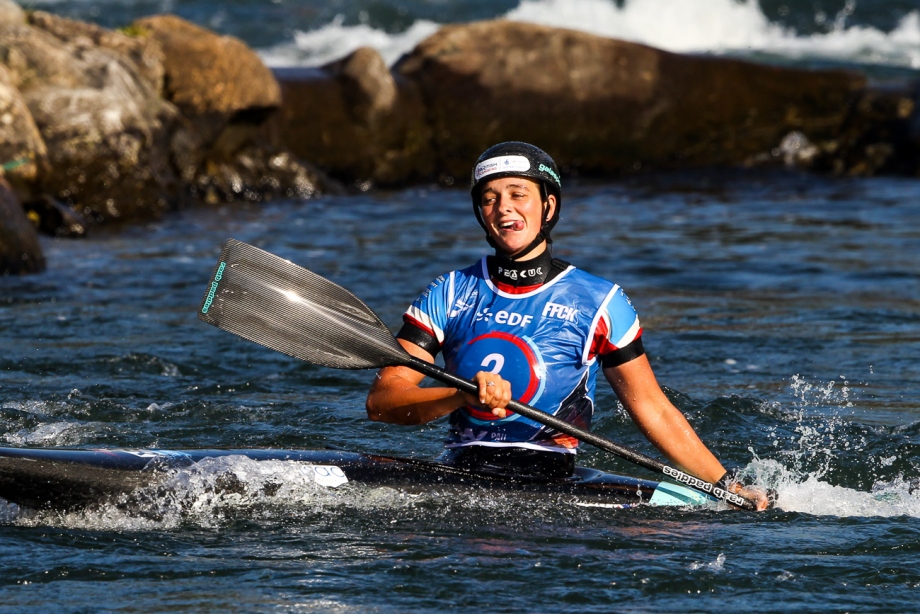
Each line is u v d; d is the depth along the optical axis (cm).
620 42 6203
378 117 5797
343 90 5788
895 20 8931
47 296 3200
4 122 4088
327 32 8619
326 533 1407
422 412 1471
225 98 5091
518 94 6047
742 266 3859
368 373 2477
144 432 1988
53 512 1441
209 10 9050
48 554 1333
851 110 6341
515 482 1541
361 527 1426
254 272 1522
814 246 4238
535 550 1369
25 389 2238
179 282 3453
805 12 9044
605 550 1376
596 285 1534
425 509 1476
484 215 1520
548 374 1517
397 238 4359
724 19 8869
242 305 1515
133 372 2411
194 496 1474
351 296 1524
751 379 2439
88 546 1361
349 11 9056
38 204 4162
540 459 1562
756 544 1416
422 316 1561
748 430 2058
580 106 6109
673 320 3038
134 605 1200
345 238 4341
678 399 2197
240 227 4516
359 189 5797
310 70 5888
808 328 2936
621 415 2145
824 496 1641
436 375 1477
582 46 6141
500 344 1519
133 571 1291
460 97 6012
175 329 2830
